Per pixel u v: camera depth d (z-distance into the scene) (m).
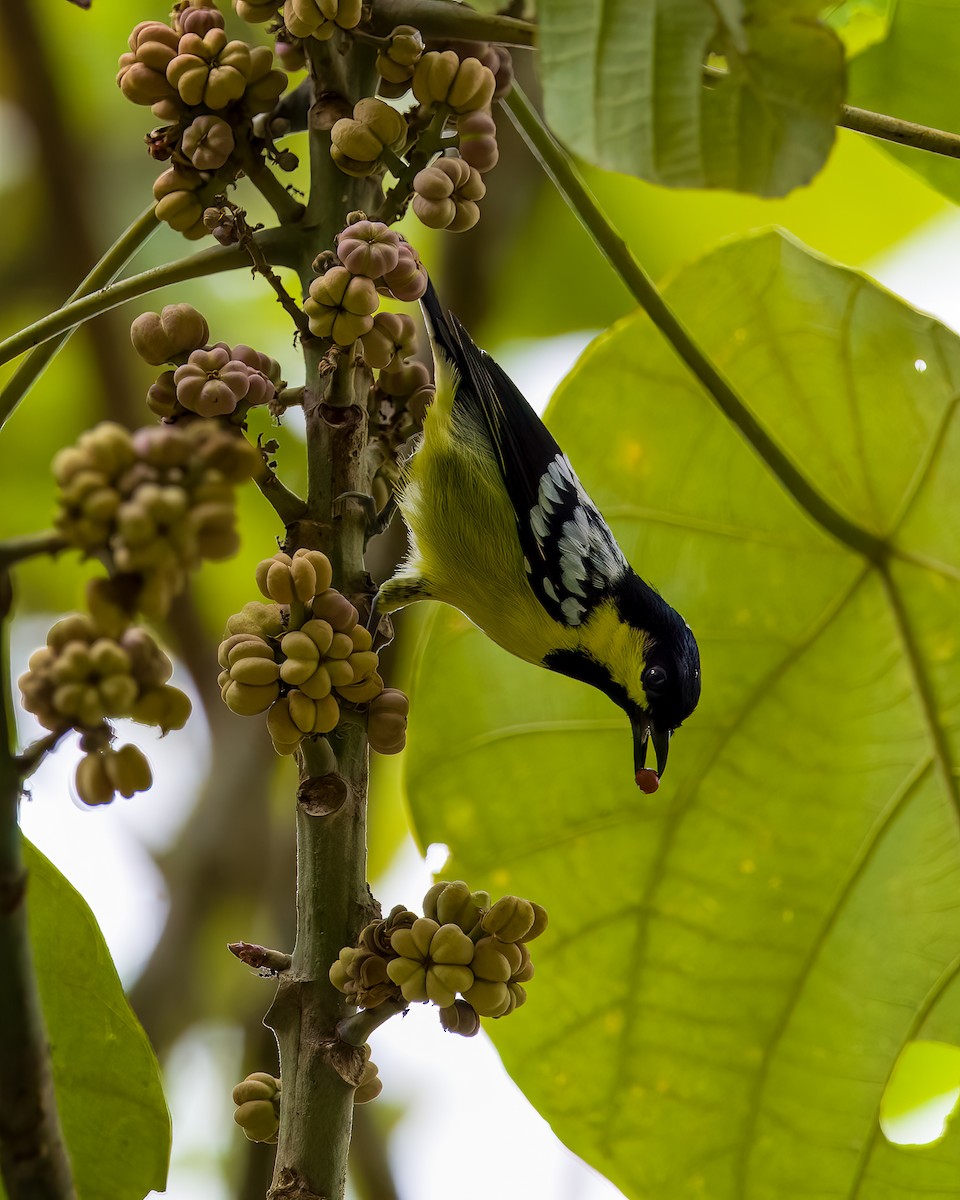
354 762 4.62
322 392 4.82
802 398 6.87
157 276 4.75
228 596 11.99
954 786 6.61
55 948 5.11
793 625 6.86
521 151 10.46
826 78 4.15
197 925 10.16
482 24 4.96
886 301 6.70
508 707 6.81
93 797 3.26
